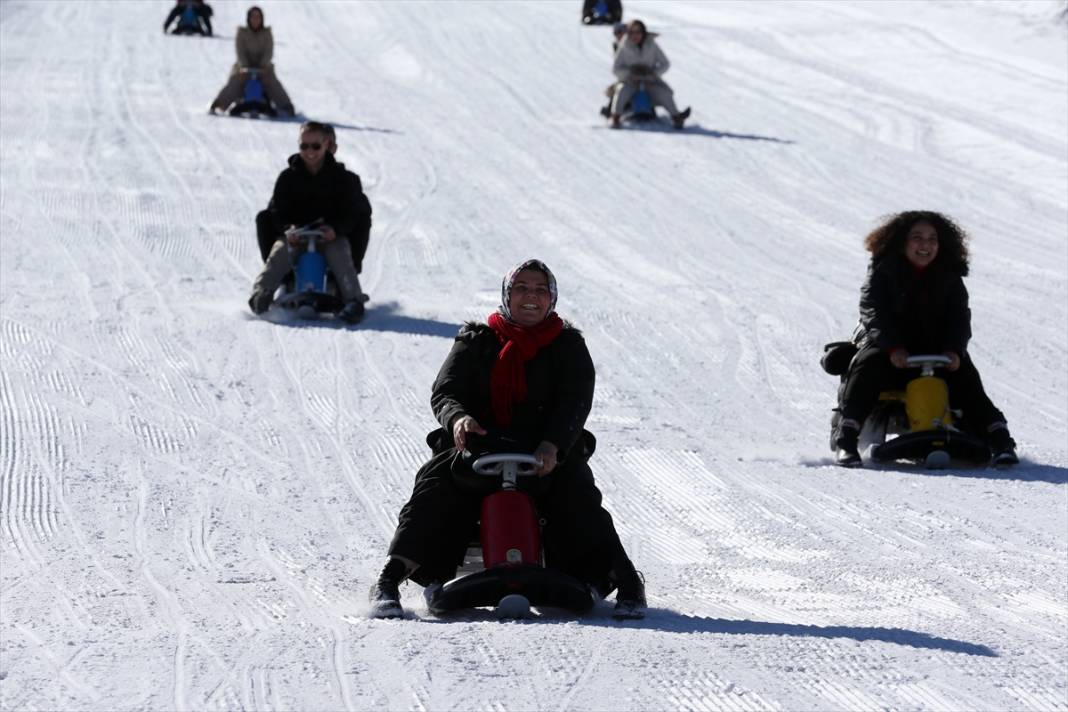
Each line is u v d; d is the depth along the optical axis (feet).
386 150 267.59
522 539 68.03
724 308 171.42
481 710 51.24
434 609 67.97
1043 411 134.51
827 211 234.58
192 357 135.85
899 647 61.26
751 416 127.54
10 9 426.92
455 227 213.05
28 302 155.53
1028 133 302.66
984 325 168.35
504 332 70.95
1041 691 55.31
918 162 274.98
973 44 409.08
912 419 111.45
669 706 52.21
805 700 53.36
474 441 70.03
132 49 369.71
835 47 409.28
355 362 137.80
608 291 178.91
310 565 79.36
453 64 375.45
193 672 54.80
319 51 392.27
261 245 160.97
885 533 89.71
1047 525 92.32
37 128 262.67
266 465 102.68
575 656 57.98
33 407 114.62
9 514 87.92
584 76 363.56
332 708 51.06
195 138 264.93
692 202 237.04
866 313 113.19
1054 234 225.76
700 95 342.03
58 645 58.90
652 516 93.86
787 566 81.25
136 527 86.28
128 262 180.45
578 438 72.49
